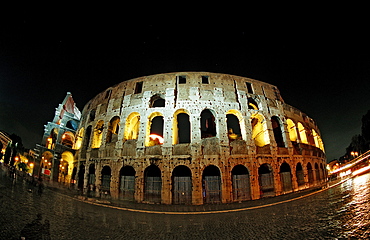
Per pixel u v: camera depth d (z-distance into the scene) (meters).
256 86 33.56
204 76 31.78
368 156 53.53
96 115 34.97
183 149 26.94
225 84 31.39
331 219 13.73
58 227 13.05
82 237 11.92
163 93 30.62
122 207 22.19
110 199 26.38
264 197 26.92
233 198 25.56
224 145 27.23
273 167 28.73
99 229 13.72
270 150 29.47
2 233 10.57
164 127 28.27
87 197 26.31
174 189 25.72
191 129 27.80
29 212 15.16
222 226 14.82
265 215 17.14
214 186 25.88
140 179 26.53
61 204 20.14
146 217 18.17
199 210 21.25
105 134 31.69
